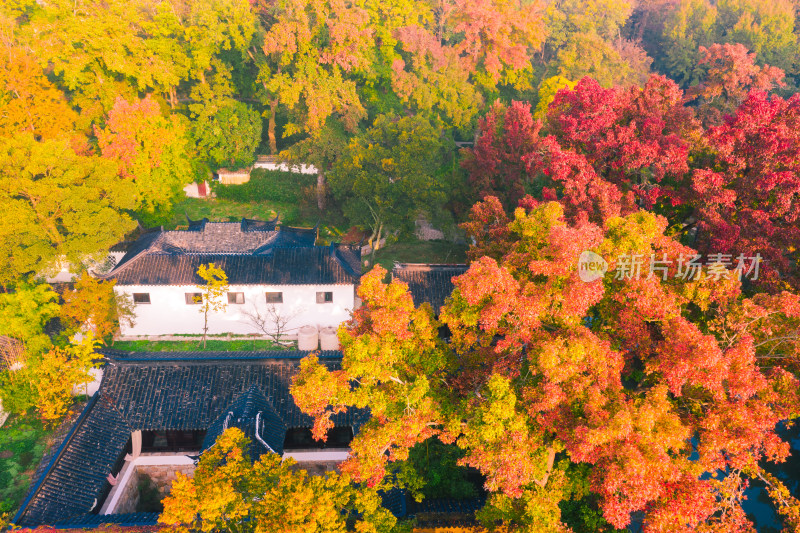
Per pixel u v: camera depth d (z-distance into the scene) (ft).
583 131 102.32
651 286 49.62
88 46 143.13
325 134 164.45
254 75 193.36
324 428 50.44
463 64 209.67
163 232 115.03
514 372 49.52
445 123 198.39
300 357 83.97
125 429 74.74
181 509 41.37
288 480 44.86
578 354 44.06
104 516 62.69
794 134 86.33
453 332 57.26
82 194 99.55
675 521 42.80
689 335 45.42
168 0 177.17
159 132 128.57
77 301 93.50
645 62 291.38
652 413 42.39
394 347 52.26
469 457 47.39
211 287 100.48
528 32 216.95
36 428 82.28
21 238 96.02
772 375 51.62
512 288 47.91
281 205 173.58
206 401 77.77
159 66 152.76
